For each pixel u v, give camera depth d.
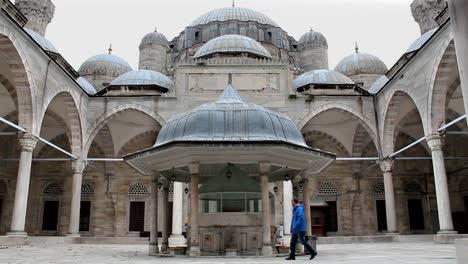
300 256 12.13
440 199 21.50
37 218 33.44
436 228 33.53
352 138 34.25
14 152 32.34
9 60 20.23
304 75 33.81
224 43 34.97
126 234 33.53
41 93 22.41
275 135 12.19
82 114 28.14
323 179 34.59
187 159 12.29
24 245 20.34
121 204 34.06
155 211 13.72
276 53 40.69
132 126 33.25
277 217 30.03
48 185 34.19
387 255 12.42
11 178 32.25
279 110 28.83
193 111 12.80
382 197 34.44
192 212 11.98
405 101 27.47
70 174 34.12
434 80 21.22
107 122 29.47
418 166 34.59
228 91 13.82
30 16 35.94
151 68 42.28
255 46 35.41
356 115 29.17
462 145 32.81
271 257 11.39
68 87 25.92
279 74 29.38
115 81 33.12
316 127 33.56
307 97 29.05
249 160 12.27
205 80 29.31
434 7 34.16
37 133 22.06
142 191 34.44
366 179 34.47
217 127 12.12
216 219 12.53
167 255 12.42
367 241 25.58
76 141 28.09
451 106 28.55
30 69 21.17
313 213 32.72
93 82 40.47
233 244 12.41
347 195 34.28
